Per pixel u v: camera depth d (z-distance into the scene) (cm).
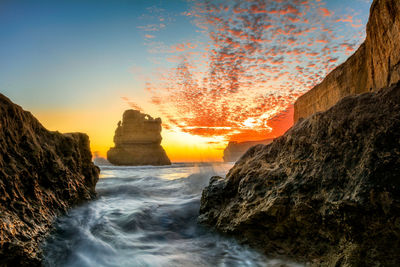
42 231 365
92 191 723
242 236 412
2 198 315
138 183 1173
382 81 377
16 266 286
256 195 421
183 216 616
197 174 1380
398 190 246
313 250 322
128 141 5612
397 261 239
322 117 381
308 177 351
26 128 451
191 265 364
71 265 353
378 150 277
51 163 496
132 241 454
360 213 264
